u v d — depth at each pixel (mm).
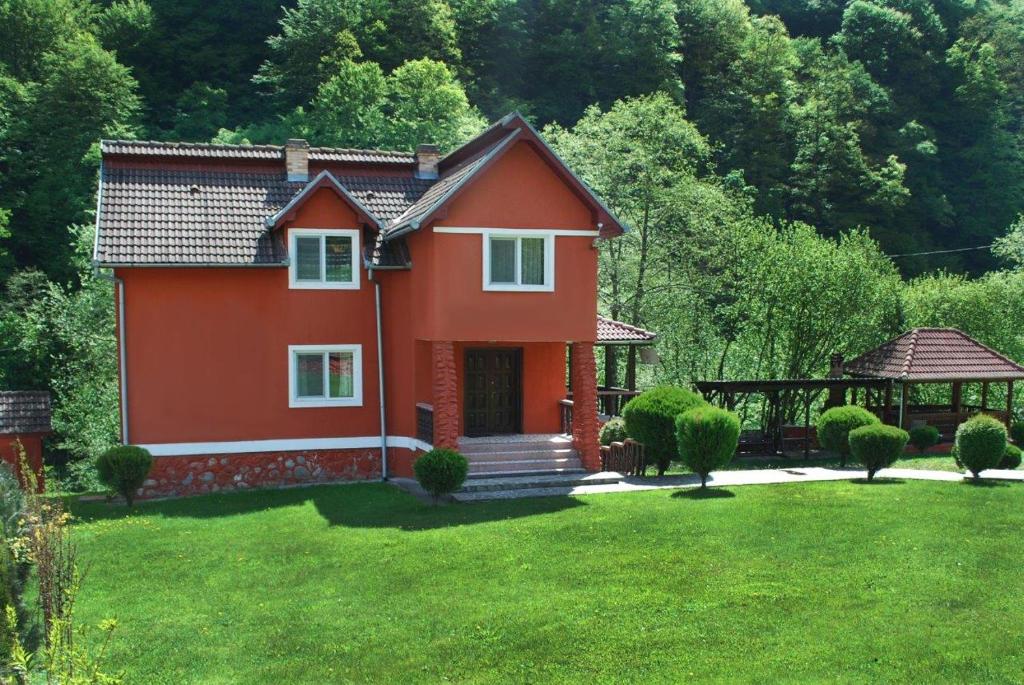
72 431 34719
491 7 64188
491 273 19875
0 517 11805
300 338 21172
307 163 22922
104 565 13875
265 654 10398
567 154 39156
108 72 49312
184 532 16000
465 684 9453
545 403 22422
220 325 20641
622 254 38188
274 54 61281
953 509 16453
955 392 30094
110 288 37438
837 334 34031
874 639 10195
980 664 9500
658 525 15336
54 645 7691
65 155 47250
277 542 15062
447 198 18688
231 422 20766
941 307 37906
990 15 78250
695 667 9656
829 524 15227
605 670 9656
